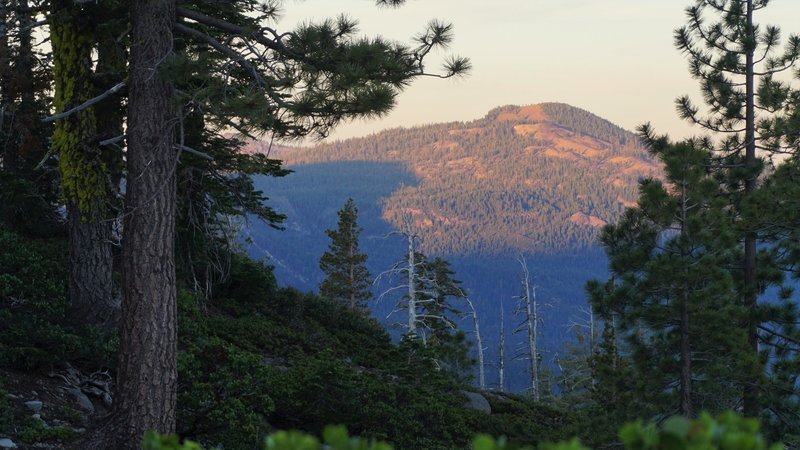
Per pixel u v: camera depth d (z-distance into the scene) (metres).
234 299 30.77
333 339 31.31
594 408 23.61
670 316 21.62
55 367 16.55
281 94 14.30
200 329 22.97
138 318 13.12
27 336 16.00
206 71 13.38
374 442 2.42
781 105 26.84
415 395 21.62
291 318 31.81
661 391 22.03
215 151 23.02
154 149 13.30
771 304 24.95
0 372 15.24
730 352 21.67
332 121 14.14
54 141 19.25
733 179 27.22
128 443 12.92
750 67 27.45
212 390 14.24
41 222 24.05
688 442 2.22
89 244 19.14
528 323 69.31
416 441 19.50
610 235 22.39
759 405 22.70
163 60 13.33
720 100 27.55
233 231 34.09
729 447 2.19
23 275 18.78
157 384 13.15
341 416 19.02
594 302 22.47
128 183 13.41
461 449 20.66
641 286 21.62
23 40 24.34
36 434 13.22
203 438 14.50
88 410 15.54
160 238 13.29
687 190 21.75
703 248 21.48
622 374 22.78
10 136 24.11
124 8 18.48
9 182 22.50
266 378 14.95
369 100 13.48
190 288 27.03
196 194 25.06
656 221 21.70
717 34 27.75
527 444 24.80
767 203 24.89
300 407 18.83
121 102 19.66
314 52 13.95
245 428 14.26
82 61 18.98
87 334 17.95
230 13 19.77
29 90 24.31
